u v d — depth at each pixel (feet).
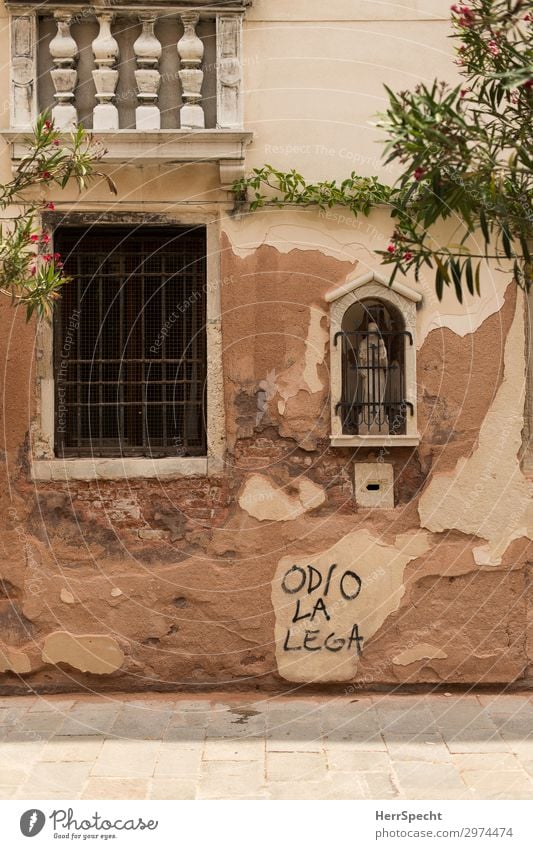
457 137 15.48
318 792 18.19
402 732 21.29
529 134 16.56
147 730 21.40
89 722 21.85
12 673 23.61
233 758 19.88
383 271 23.57
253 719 22.06
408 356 23.50
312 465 23.72
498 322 23.68
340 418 23.49
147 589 23.59
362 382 23.79
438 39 23.79
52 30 23.71
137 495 23.76
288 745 20.59
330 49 23.81
